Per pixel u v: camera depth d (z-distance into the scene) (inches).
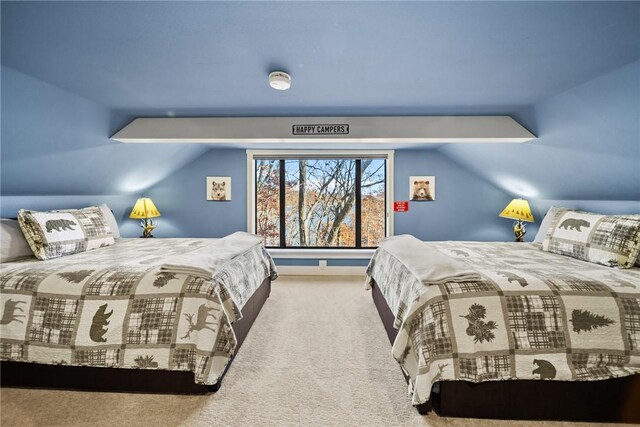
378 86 75.5
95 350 56.5
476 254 82.7
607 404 51.7
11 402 56.1
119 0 43.6
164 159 128.6
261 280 98.4
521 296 51.8
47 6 44.7
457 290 53.1
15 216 82.4
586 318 50.3
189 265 60.6
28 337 57.0
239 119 100.5
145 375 59.1
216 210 147.9
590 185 91.2
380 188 153.6
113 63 62.6
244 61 62.6
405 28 50.9
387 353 74.5
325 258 148.3
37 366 59.6
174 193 147.1
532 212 130.8
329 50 58.3
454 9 45.8
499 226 145.3
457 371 49.3
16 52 56.1
